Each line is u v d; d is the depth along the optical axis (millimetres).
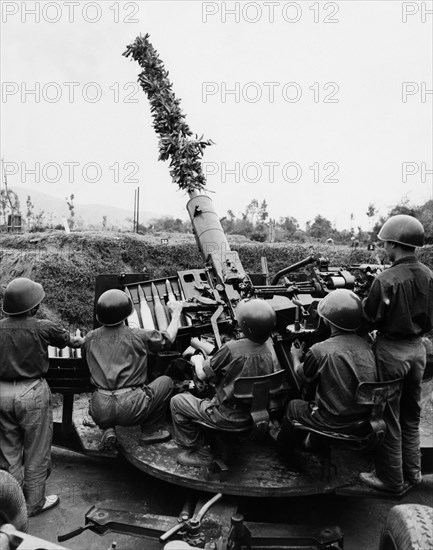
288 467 4285
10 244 11375
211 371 4043
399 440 3912
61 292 9406
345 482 4070
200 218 6625
